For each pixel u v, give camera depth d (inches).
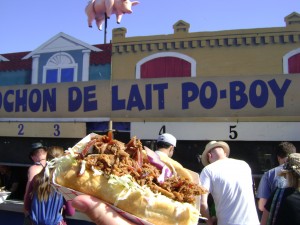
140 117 181.5
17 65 242.7
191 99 174.4
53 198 125.1
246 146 179.3
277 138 160.4
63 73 228.4
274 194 96.5
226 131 167.0
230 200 116.6
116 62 213.8
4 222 189.3
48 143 211.2
